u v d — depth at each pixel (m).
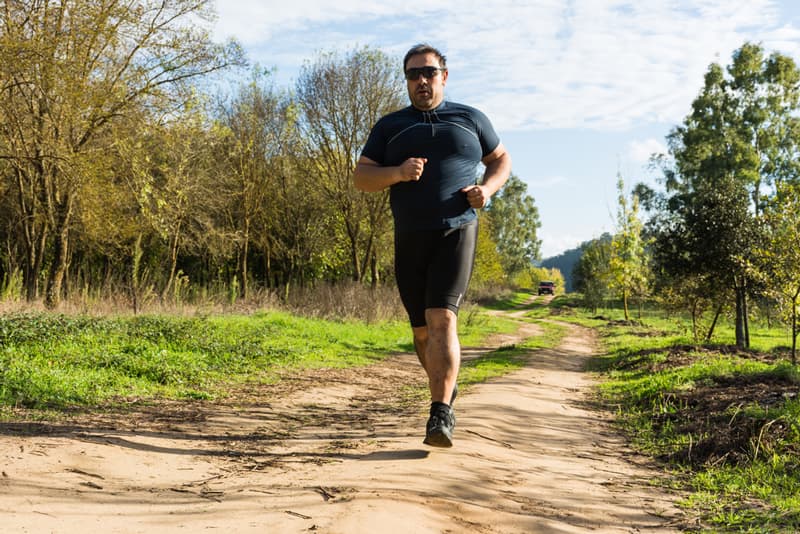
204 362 11.51
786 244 14.84
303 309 25.92
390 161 3.87
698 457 5.37
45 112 18.81
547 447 5.54
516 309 63.44
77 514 2.71
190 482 3.47
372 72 31.08
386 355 17.78
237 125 32.53
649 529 3.31
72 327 12.14
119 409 6.91
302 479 3.50
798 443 5.30
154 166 21.52
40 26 17.67
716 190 22.08
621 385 11.05
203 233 30.27
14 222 26.09
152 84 20.09
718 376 10.05
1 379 7.38
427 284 3.85
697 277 21.80
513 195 114.06
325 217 35.81
